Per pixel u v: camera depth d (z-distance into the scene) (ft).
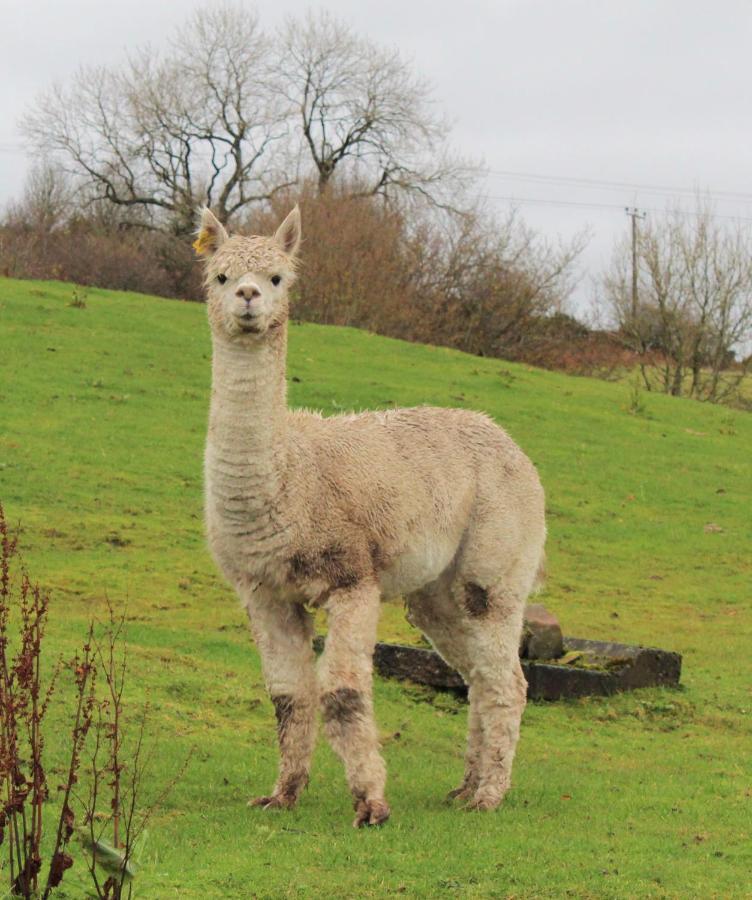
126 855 19.48
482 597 29.71
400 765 33.60
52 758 28.45
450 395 102.53
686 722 42.34
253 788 29.32
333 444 27.48
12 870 19.49
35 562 55.11
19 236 181.06
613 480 87.86
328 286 150.10
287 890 21.68
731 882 23.53
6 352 94.27
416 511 28.19
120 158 205.98
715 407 124.06
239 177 205.16
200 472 74.43
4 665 20.22
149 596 52.24
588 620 58.13
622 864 24.21
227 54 202.08
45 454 73.15
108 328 107.45
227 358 25.94
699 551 74.43
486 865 23.66
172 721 33.73
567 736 39.52
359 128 202.08
